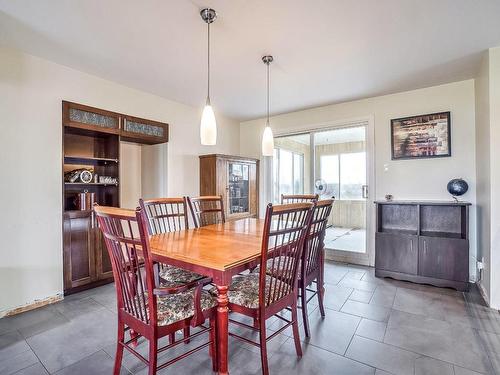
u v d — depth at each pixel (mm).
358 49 2402
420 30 2109
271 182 4793
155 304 1337
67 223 2717
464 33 2150
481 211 2795
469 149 3086
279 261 1655
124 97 3258
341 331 2057
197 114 4188
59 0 1751
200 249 1695
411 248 3078
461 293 2752
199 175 4195
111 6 1815
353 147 3955
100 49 2402
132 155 4148
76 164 3064
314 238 2082
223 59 2592
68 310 2412
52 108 2633
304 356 1761
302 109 4246
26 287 2434
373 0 1765
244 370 1635
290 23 2016
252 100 3811
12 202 2369
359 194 3896
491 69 2383
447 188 3125
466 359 1716
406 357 1742
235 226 2607
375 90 3414
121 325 1530
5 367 1657
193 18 1954
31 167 2484
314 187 4254
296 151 4527
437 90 3266
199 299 1497
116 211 1339
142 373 1609
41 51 2436
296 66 2740
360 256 3811
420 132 3359
